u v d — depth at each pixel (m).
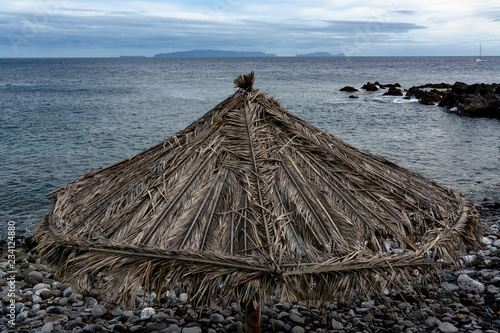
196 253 2.20
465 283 4.57
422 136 18.34
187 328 3.87
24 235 7.52
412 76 70.69
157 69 106.94
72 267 2.34
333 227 2.48
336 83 53.38
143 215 2.58
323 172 2.92
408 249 2.47
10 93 39.09
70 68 112.25
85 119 22.95
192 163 2.87
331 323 3.95
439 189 3.24
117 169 3.27
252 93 3.47
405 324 3.91
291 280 2.11
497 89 27.64
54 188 10.51
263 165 2.82
